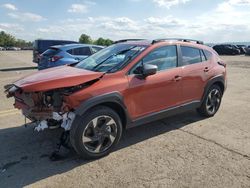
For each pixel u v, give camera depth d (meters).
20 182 3.67
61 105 4.00
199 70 5.75
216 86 6.31
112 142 4.41
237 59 28.34
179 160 4.25
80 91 4.02
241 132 5.45
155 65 4.89
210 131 5.48
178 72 5.30
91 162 4.20
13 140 5.01
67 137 4.34
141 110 4.75
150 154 4.46
